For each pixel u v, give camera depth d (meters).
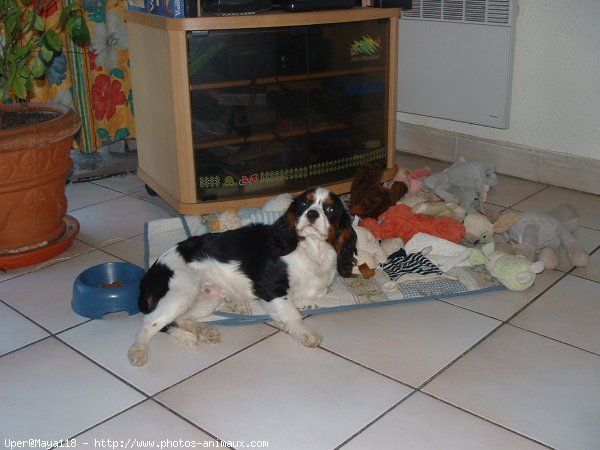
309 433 1.91
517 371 2.17
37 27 2.90
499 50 3.66
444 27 3.85
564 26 3.52
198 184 3.15
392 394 2.07
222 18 2.88
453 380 2.13
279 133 3.23
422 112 4.14
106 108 3.95
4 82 2.98
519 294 2.64
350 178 3.47
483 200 3.34
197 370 2.22
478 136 4.05
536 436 1.89
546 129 3.76
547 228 2.92
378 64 3.39
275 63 3.10
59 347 2.36
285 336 2.40
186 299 2.30
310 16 3.04
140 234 3.24
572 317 2.48
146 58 3.22
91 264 2.96
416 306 2.57
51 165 2.87
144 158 3.58
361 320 2.48
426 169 3.68
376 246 2.74
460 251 2.79
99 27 3.77
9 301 2.66
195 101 3.02
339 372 2.19
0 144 2.66
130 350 2.23
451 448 1.85
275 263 2.39
